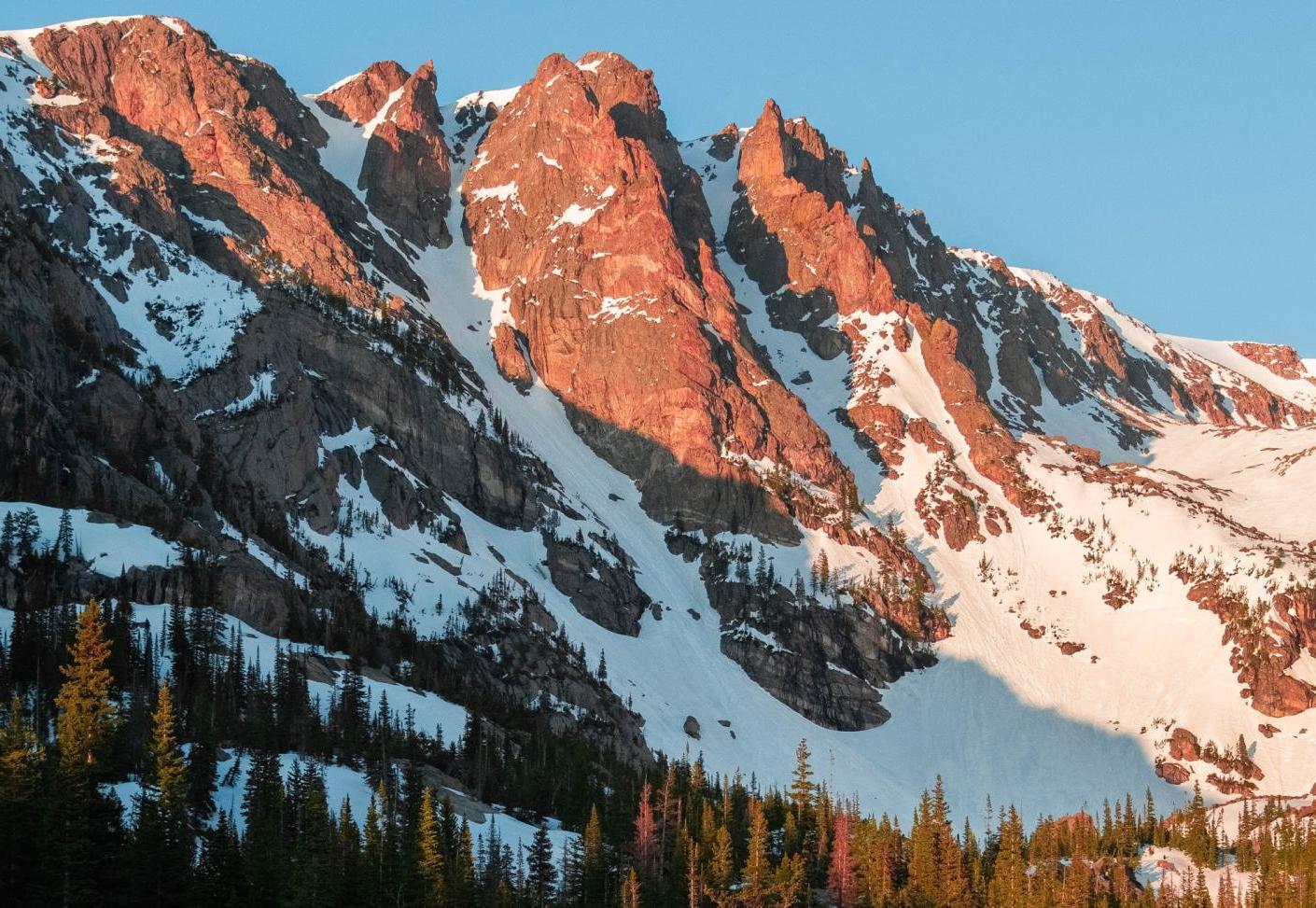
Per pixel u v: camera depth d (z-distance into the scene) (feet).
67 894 601.62
